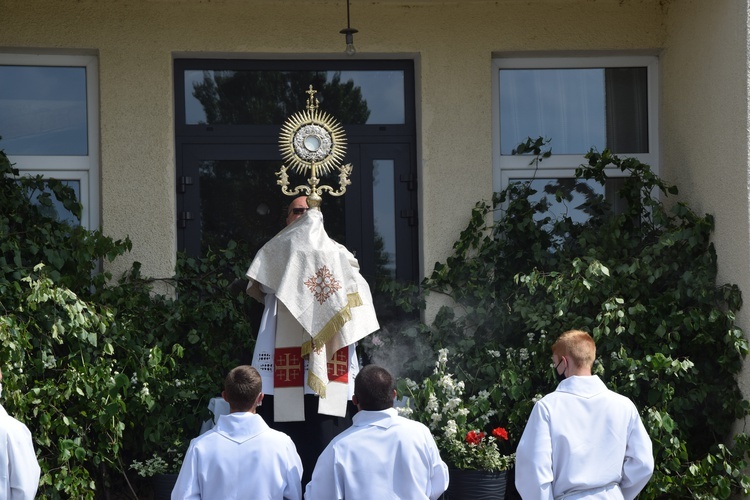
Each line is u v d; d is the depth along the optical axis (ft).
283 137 35.70
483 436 36.78
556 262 41.81
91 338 36.11
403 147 44.86
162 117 42.52
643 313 38.63
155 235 42.06
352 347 35.29
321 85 44.83
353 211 44.45
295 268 33.76
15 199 39.52
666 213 43.09
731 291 37.65
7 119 42.96
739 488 37.27
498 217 44.11
